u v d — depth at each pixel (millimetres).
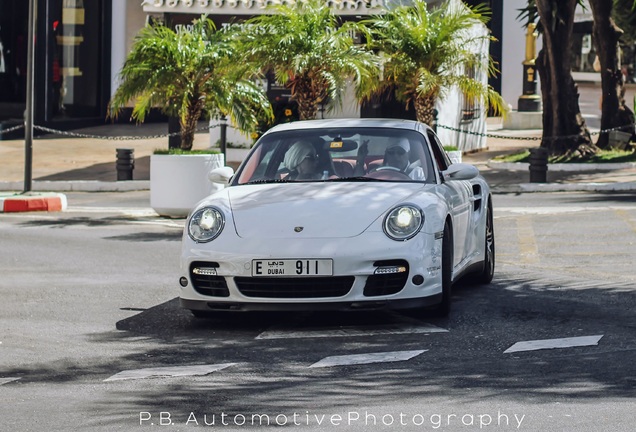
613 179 25953
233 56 20672
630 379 8336
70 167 28891
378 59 21766
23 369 9000
